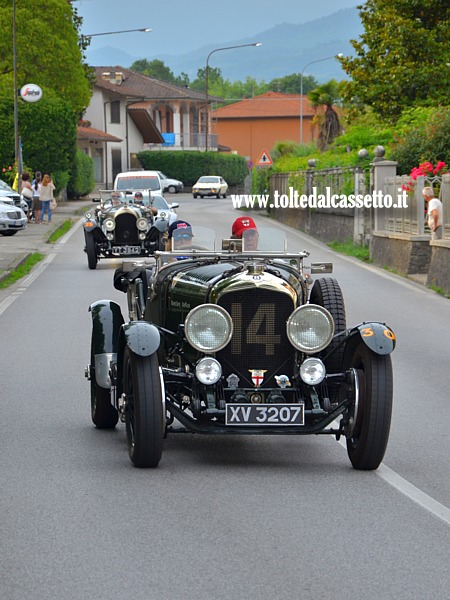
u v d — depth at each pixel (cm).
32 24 6312
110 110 9794
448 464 909
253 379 890
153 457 870
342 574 618
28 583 601
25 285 2409
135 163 10425
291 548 667
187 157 10150
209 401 874
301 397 900
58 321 1817
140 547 666
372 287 2434
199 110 12038
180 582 603
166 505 766
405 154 3378
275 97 13638
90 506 761
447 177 2416
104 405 1013
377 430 859
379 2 4634
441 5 4544
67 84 6525
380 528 712
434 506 770
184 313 934
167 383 900
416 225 2758
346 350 911
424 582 606
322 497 793
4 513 743
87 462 900
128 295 1173
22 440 984
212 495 796
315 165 4441
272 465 902
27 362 1415
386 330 873
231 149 13212
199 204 7288
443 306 2106
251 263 954
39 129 6181
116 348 989
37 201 4625
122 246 2755
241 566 631
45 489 809
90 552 655
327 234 3959
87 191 7819
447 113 3394
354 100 4844
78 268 2814
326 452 957
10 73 6381
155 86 11381
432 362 1454
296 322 876
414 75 4481
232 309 886
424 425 1068
